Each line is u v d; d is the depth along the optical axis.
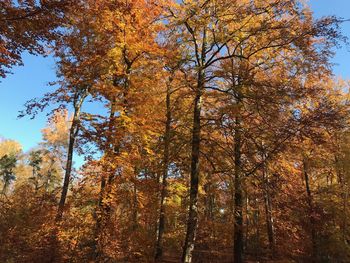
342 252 17.36
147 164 12.41
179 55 11.93
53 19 7.10
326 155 17.20
